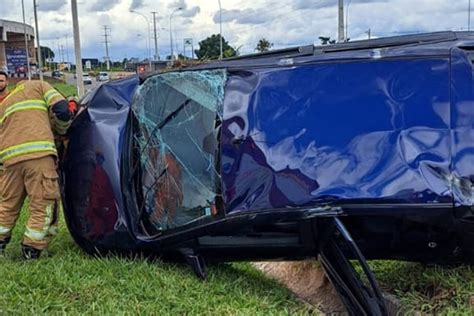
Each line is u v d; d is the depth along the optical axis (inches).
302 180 153.3
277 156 158.4
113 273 171.2
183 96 180.2
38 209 192.5
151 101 186.2
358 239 162.2
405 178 148.6
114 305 151.4
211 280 172.6
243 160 161.8
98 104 194.4
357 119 159.0
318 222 153.8
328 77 166.2
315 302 183.8
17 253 200.2
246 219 156.2
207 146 171.3
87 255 190.9
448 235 157.2
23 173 192.2
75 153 192.9
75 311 148.5
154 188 180.9
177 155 177.2
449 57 159.9
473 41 165.9
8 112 193.3
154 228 180.5
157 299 156.4
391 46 173.2
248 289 173.3
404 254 165.2
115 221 182.1
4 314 145.3
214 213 165.8
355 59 166.7
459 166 149.0
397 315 161.2
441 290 166.6
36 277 165.8
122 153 185.5
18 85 198.2
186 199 173.9
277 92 167.8
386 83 161.6
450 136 152.8
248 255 171.5
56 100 192.4
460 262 166.2
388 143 154.5
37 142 190.7
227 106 169.5
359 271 185.8
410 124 155.6
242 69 174.9
